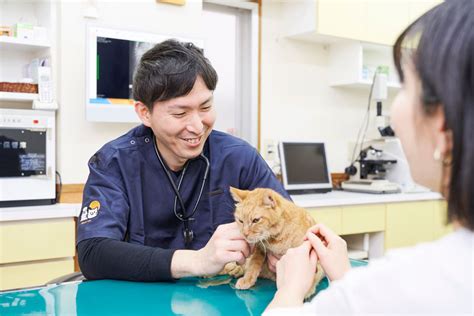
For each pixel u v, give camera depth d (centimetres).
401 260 41
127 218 108
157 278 84
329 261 68
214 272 82
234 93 313
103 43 229
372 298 40
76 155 232
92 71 227
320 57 334
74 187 230
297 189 280
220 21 303
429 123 40
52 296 75
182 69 96
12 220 187
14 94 214
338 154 345
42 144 211
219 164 120
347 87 347
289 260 69
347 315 41
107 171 109
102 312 67
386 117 332
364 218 275
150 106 101
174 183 115
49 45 225
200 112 102
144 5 248
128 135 118
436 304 37
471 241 39
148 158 114
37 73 223
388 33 319
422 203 303
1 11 235
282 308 53
